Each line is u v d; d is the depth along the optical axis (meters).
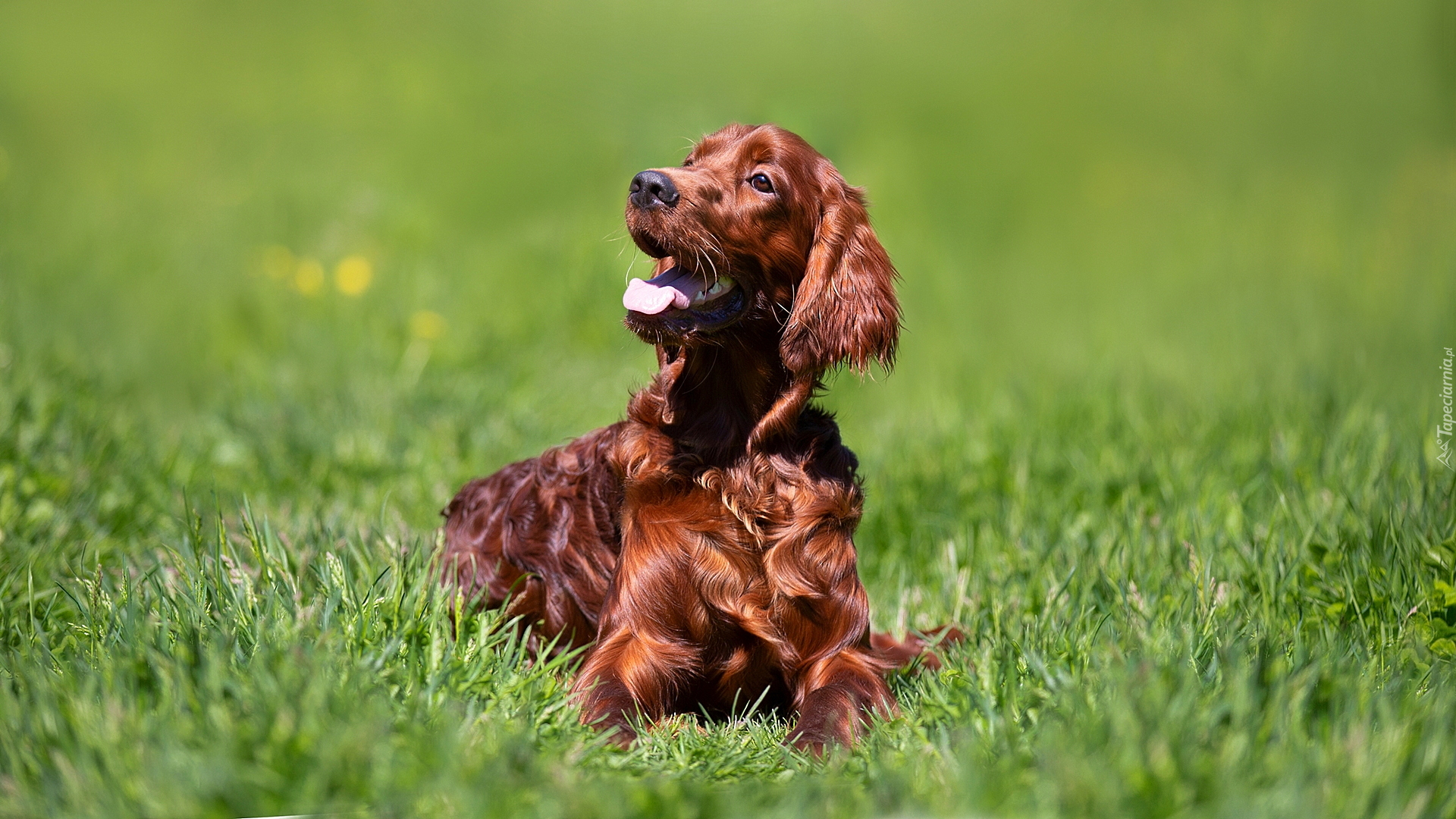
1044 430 6.45
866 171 13.23
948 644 4.15
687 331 3.80
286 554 3.86
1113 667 3.06
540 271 10.24
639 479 4.02
